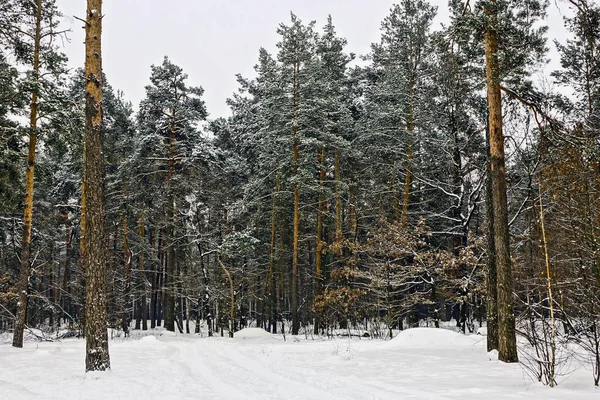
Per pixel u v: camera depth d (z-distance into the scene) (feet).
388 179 91.45
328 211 101.60
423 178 85.56
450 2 44.60
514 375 32.01
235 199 116.37
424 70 82.43
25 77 56.03
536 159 54.65
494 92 40.91
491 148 40.40
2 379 31.86
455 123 73.97
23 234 58.70
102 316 34.50
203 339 80.48
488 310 44.91
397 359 41.88
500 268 38.96
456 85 49.26
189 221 103.14
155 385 29.30
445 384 28.71
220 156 110.63
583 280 41.22
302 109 86.07
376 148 86.48
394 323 81.00
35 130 57.82
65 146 61.46
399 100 85.15
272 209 106.83
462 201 86.79
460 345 52.95
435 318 77.46
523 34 41.39
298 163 88.58
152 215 105.70
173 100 104.01
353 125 100.58
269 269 113.19
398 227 78.23
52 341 68.03
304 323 118.62
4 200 66.03
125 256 98.78
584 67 64.69
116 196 95.55
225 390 27.68
